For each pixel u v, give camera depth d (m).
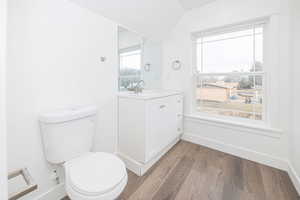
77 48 1.25
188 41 2.16
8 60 0.86
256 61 1.72
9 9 0.85
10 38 0.87
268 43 1.60
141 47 2.07
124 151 1.64
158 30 2.16
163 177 1.41
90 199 0.72
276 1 1.46
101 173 0.87
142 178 1.39
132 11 1.63
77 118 1.07
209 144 2.05
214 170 1.52
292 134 1.38
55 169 1.13
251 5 1.61
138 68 2.05
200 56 2.19
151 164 1.59
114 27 1.60
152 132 1.49
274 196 1.16
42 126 0.98
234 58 1.89
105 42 1.50
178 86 2.32
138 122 1.44
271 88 1.54
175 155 1.83
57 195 1.14
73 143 1.06
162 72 2.47
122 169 0.92
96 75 1.43
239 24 1.78
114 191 0.78
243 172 1.48
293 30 1.34
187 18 2.14
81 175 0.84
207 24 1.95
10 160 0.90
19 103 0.92
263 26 1.65
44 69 1.04
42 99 1.03
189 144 2.17
